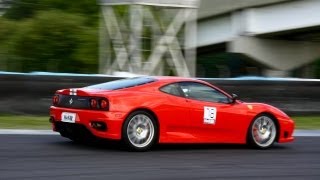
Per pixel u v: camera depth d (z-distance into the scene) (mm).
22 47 33406
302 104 17438
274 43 34375
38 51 33312
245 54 33625
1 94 14508
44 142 10156
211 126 9875
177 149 9938
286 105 17234
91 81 15320
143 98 9188
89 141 10195
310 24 29344
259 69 36188
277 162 9039
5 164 7766
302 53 35656
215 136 9992
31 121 13836
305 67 37594
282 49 34812
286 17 30609
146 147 9234
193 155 9336
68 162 8070
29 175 7039
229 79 16547
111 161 8281
